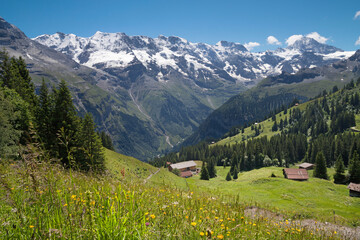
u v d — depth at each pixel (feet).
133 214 11.30
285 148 558.97
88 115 128.77
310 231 24.30
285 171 290.56
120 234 9.13
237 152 622.54
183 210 15.30
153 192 17.42
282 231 19.70
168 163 613.93
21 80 196.85
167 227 11.46
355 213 132.57
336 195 181.78
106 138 386.52
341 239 27.07
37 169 9.73
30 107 151.43
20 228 8.99
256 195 168.14
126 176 16.65
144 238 9.50
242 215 18.31
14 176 9.76
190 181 233.76
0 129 68.49
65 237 8.74
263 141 653.71
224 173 561.02
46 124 118.32
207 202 20.24
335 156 472.44
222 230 13.17
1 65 190.39
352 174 267.59
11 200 9.47
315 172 312.29
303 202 150.92
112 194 12.37
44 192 9.66
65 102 130.31
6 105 92.07
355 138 467.93
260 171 365.20
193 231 11.62
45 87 139.85
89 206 9.85
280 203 145.89
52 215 9.48
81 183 11.89
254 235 15.31
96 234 9.33
